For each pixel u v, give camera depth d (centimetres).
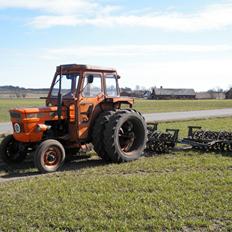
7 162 1060
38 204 660
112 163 1045
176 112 3653
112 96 1116
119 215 604
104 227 560
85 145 1077
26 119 980
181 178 821
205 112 3616
